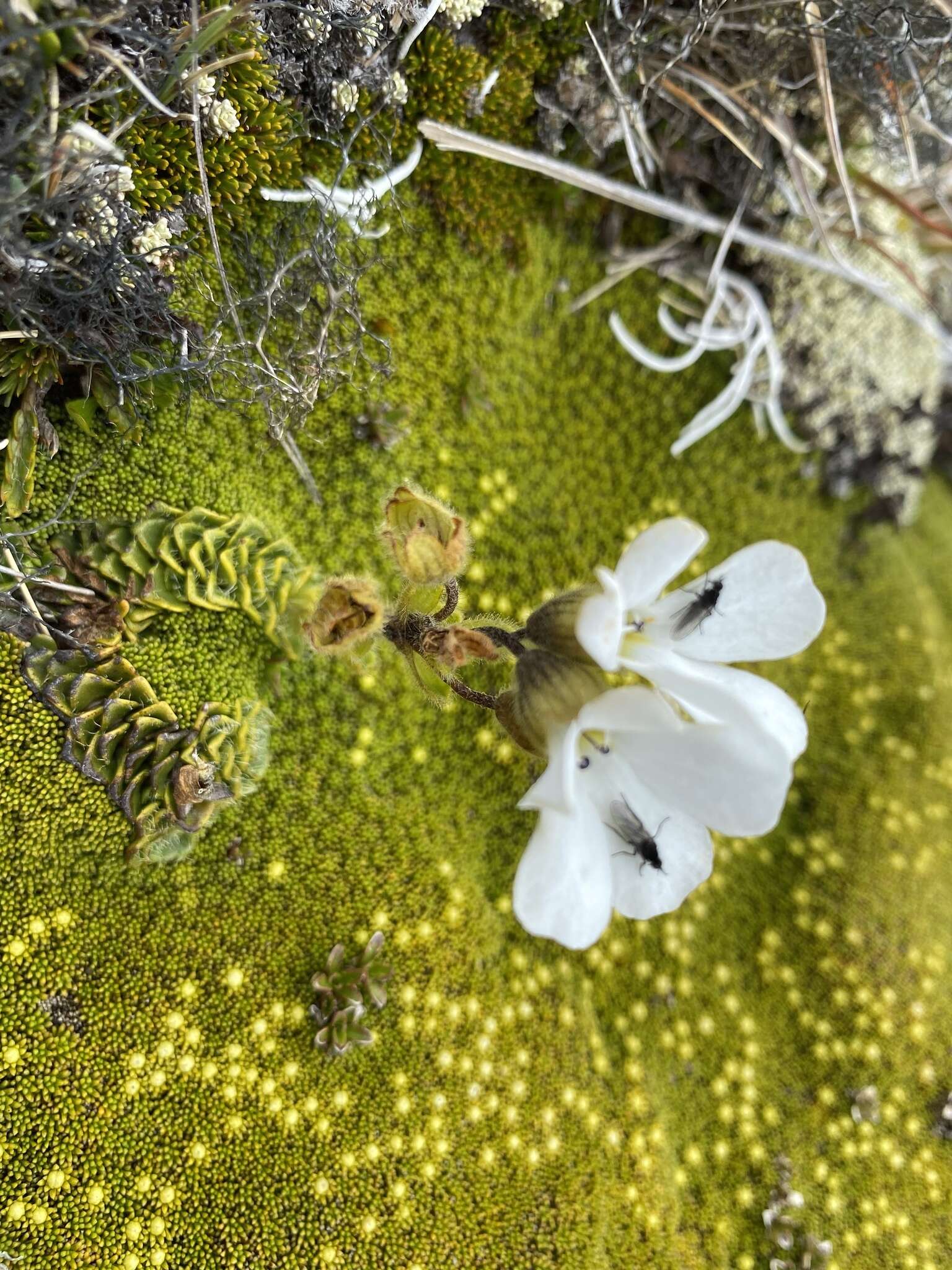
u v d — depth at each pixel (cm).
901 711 14
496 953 11
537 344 13
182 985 10
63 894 10
